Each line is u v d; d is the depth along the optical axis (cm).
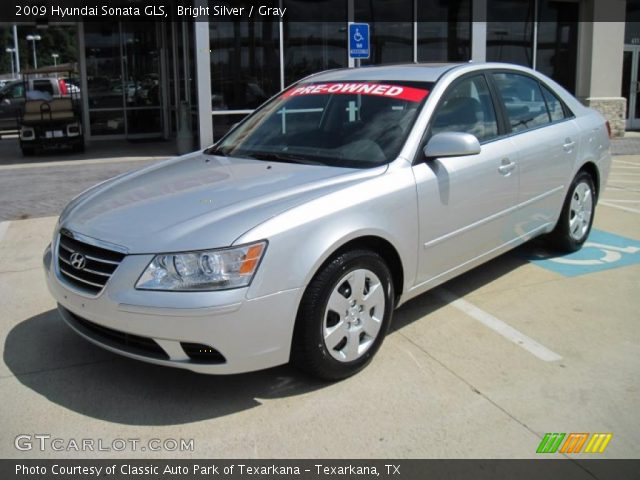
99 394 352
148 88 1688
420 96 424
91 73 1644
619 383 356
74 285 344
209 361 316
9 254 619
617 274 534
